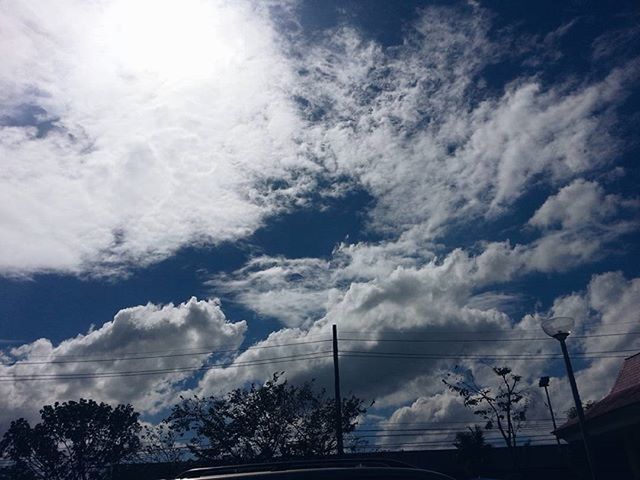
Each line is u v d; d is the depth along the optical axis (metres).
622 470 19.64
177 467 28.70
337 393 26.50
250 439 28.73
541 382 34.38
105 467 33.41
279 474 3.97
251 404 29.28
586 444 9.73
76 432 33.44
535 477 29.39
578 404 9.95
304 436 29.02
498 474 31.50
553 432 21.23
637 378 20.12
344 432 29.45
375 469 4.04
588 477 20.45
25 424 33.06
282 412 29.38
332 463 4.33
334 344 27.36
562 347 10.27
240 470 4.27
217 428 28.45
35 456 32.75
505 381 33.41
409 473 4.05
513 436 32.59
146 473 30.67
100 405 34.06
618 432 18.55
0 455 32.56
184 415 29.00
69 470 33.31
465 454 32.19
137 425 34.59
